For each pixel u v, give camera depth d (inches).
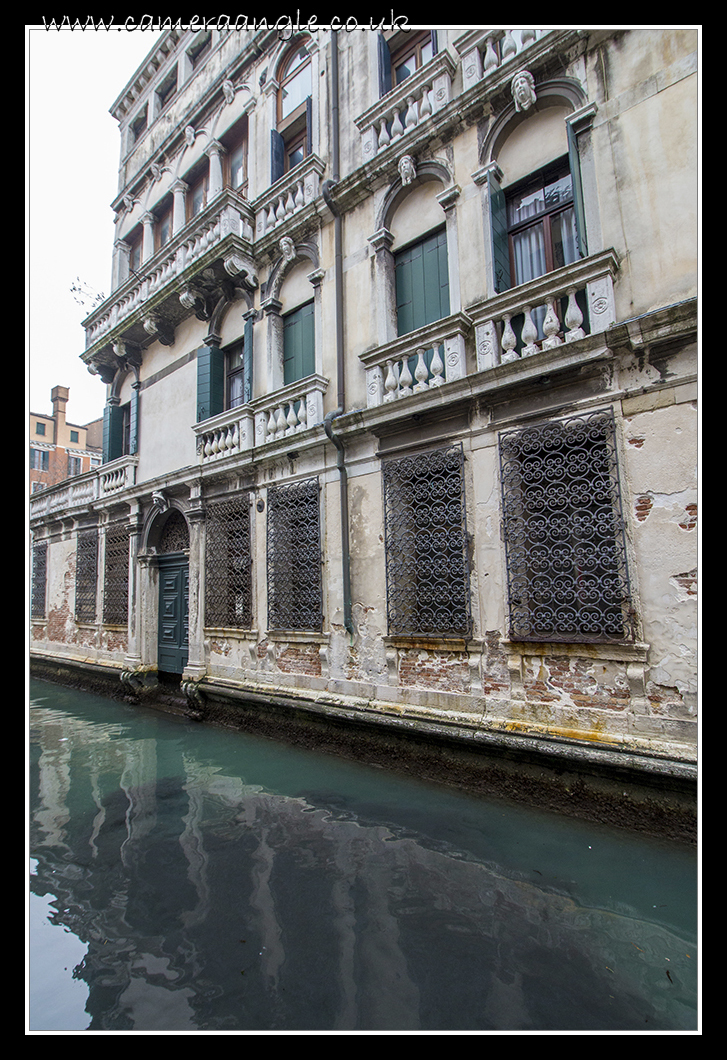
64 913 130.7
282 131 365.7
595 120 200.4
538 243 228.1
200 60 469.7
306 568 290.2
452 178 246.2
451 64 253.3
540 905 128.3
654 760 161.5
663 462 173.2
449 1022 93.7
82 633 506.9
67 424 1170.0
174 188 456.4
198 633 348.8
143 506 430.6
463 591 217.3
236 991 102.5
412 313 269.1
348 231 294.2
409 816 178.1
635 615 173.9
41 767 245.8
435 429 235.3
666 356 174.7
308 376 299.9
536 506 204.5
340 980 105.2
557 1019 94.0
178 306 407.8
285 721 283.1
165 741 286.7
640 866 143.8
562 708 187.2
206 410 380.5
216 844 164.7
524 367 200.5
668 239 182.1
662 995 99.7
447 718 211.9
